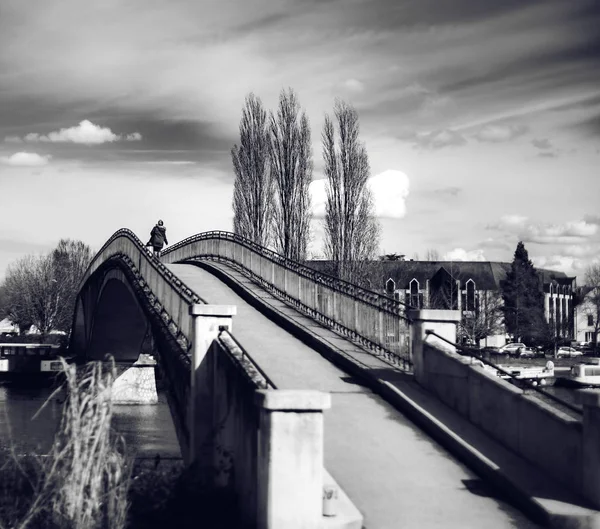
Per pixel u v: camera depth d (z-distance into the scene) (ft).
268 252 108.17
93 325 204.23
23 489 41.57
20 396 215.92
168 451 108.06
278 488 34.50
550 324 328.90
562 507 37.63
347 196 189.26
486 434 47.42
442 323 57.06
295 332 75.61
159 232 147.33
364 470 42.75
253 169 203.31
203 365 55.57
